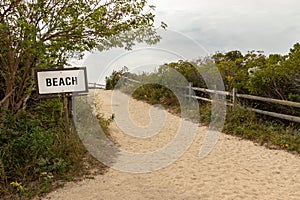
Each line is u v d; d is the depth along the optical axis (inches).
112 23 217.5
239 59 442.3
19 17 198.4
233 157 239.3
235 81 386.3
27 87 232.8
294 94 318.0
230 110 352.2
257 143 273.4
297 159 230.2
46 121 234.4
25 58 215.2
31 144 191.6
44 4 201.0
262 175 200.8
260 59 410.3
